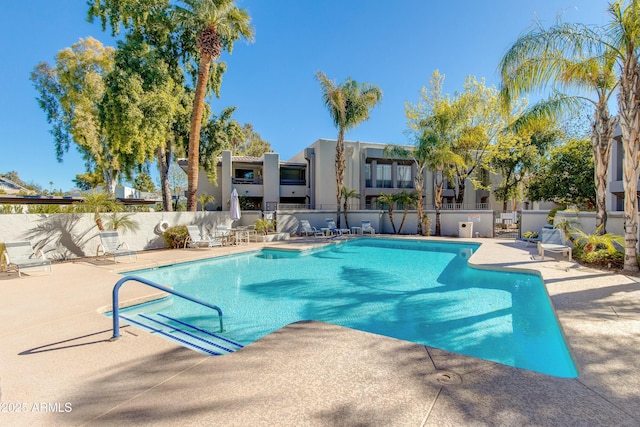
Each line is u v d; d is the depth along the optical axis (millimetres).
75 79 24328
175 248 13242
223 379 2814
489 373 2840
